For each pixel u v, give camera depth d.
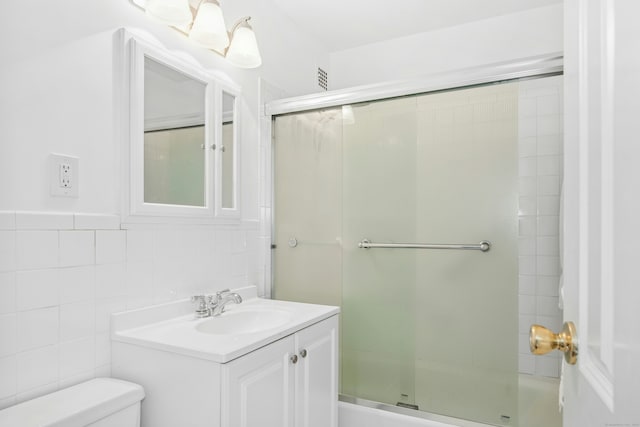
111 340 1.31
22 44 1.09
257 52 1.81
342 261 2.07
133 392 1.16
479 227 1.80
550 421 1.69
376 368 1.97
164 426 1.21
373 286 1.99
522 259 1.80
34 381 1.10
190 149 1.64
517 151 1.75
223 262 1.85
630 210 0.42
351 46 2.92
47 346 1.13
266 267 2.18
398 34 2.75
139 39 1.42
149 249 1.47
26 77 1.10
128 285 1.38
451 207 1.85
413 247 1.92
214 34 1.60
